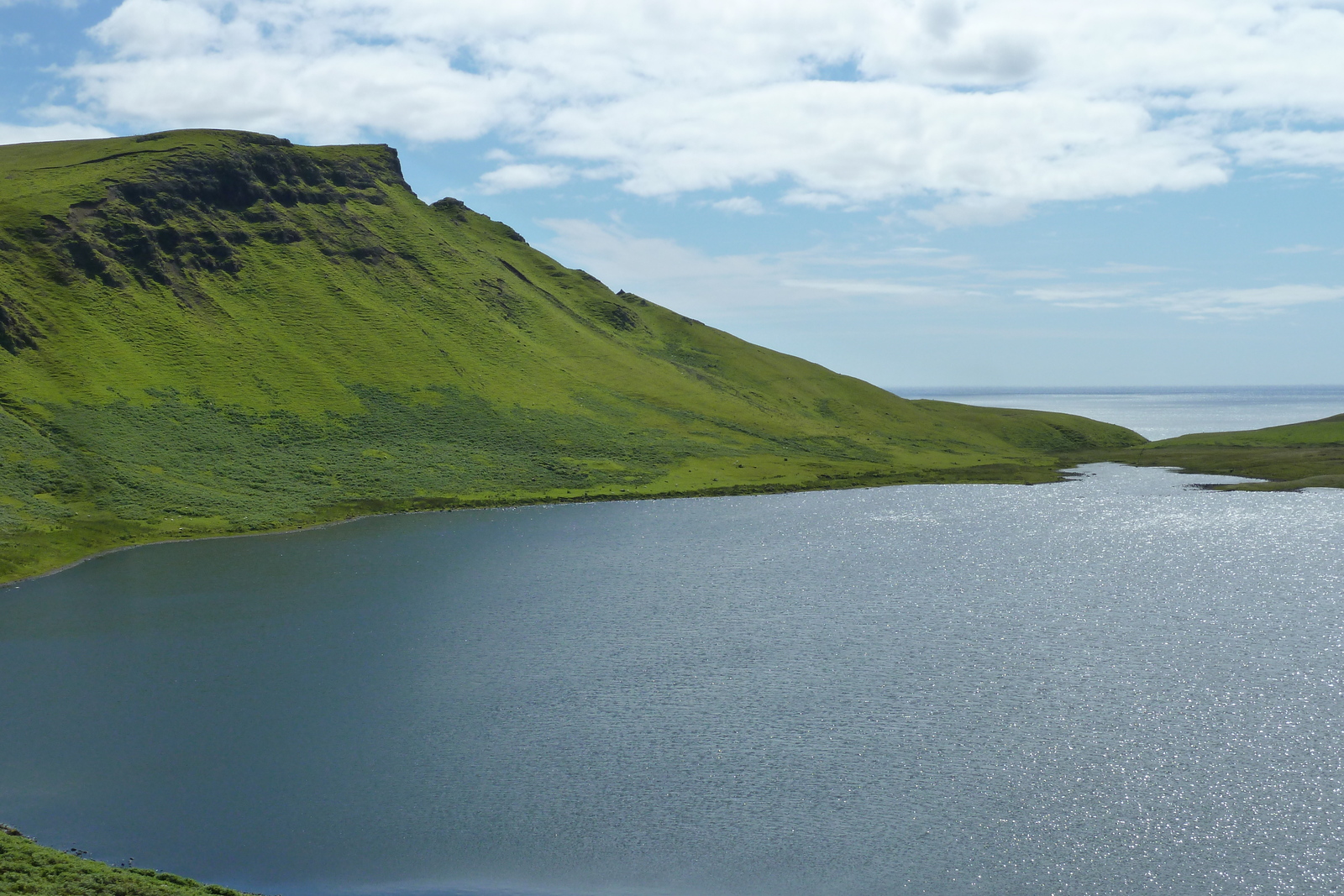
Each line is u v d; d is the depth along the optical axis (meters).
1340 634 64.69
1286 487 151.00
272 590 83.19
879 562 95.44
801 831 38.88
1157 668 57.75
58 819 40.69
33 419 128.75
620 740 48.25
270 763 46.03
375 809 41.41
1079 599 77.25
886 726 49.38
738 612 74.31
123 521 110.19
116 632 69.50
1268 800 40.25
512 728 50.00
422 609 76.25
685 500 145.38
